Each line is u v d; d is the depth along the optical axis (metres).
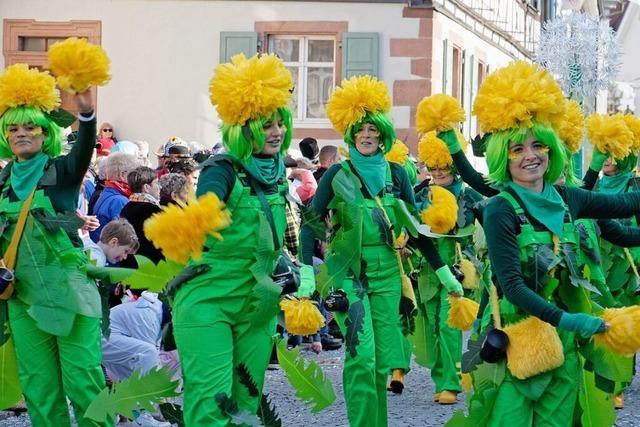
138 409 7.55
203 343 7.38
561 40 21.02
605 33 21.17
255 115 7.51
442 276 9.41
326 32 26.48
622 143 9.32
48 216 8.16
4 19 26.23
